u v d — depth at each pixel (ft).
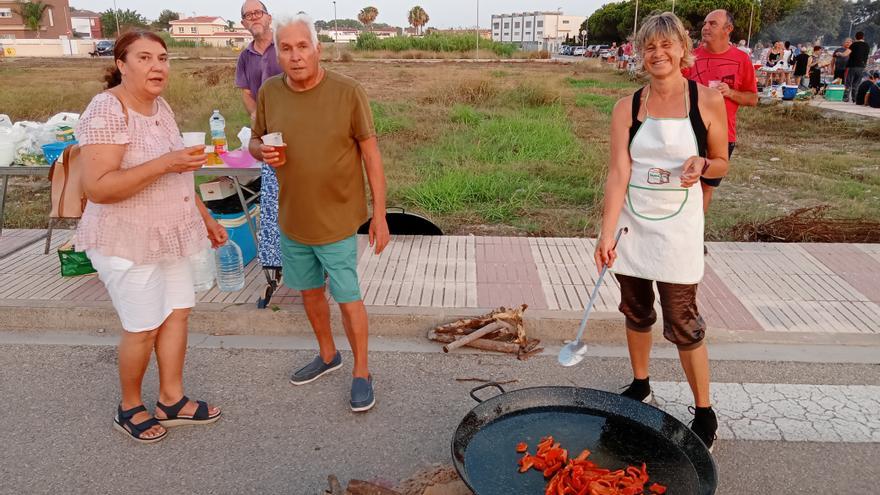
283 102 10.07
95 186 8.68
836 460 9.67
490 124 38.14
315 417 10.82
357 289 10.75
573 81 77.97
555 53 280.10
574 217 22.06
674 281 9.14
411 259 17.21
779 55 75.92
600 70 103.45
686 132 8.85
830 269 16.63
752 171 28.76
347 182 10.29
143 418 10.23
